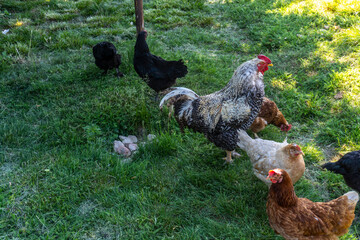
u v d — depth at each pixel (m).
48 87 6.54
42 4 10.38
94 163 4.94
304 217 3.46
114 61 6.72
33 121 5.76
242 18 9.62
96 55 6.69
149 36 8.36
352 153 4.23
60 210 4.16
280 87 6.70
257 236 3.89
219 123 4.68
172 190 4.55
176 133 5.66
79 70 7.16
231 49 8.18
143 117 5.77
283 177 3.43
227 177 4.73
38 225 3.97
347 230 3.63
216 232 3.93
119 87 6.52
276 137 5.52
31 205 4.21
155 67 6.20
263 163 4.19
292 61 7.58
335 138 5.45
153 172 4.81
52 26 8.91
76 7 10.28
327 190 4.62
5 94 6.39
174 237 3.87
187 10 10.34
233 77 4.63
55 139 5.39
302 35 8.38
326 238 3.56
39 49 8.09
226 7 10.30
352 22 8.55
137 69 6.41
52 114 5.88
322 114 5.94
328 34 8.24
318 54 7.53
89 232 3.93
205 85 6.84
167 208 4.28
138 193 4.44
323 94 6.45
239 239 3.87
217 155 5.26
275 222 3.63
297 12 9.54
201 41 8.63
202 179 4.70
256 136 5.49
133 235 3.89
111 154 5.21
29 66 7.23
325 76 6.82
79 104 6.16
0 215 4.06
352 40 7.81
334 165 4.30
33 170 4.71
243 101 4.53
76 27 9.09
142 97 6.20
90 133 5.39
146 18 9.49
